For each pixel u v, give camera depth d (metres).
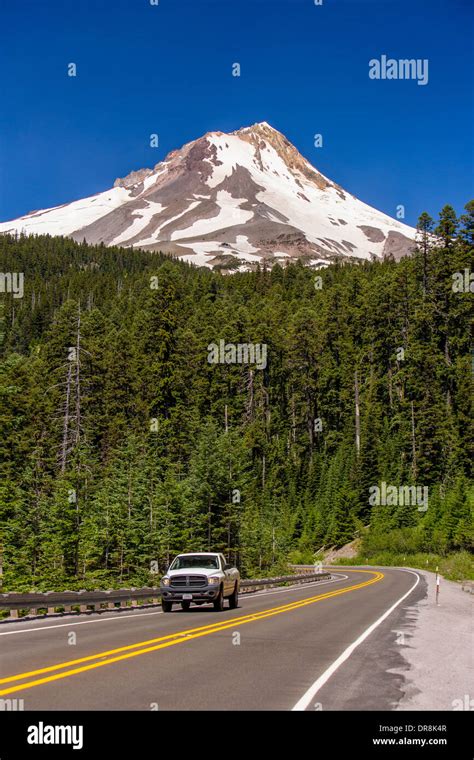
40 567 41.44
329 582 49.72
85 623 17.73
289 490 115.19
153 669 10.02
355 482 107.12
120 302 172.12
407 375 117.56
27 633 14.95
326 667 10.51
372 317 139.88
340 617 20.41
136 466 53.78
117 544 49.00
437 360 117.94
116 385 98.81
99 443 88.19
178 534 51.94
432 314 123.81
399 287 139.75
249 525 68.31
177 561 23.66
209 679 9.29
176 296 88.44
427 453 104.50
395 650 12.91
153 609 24.23
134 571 48.59
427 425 105.88
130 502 49.97
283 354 139.25
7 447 55.78
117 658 11.02
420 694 8.70
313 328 139.38
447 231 127.62
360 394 132.75
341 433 127.62
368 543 95.12
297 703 7.93
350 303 155.00
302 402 136.12
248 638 14.38
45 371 95.31
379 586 41.44
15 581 39.47
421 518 97.06
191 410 96.38
